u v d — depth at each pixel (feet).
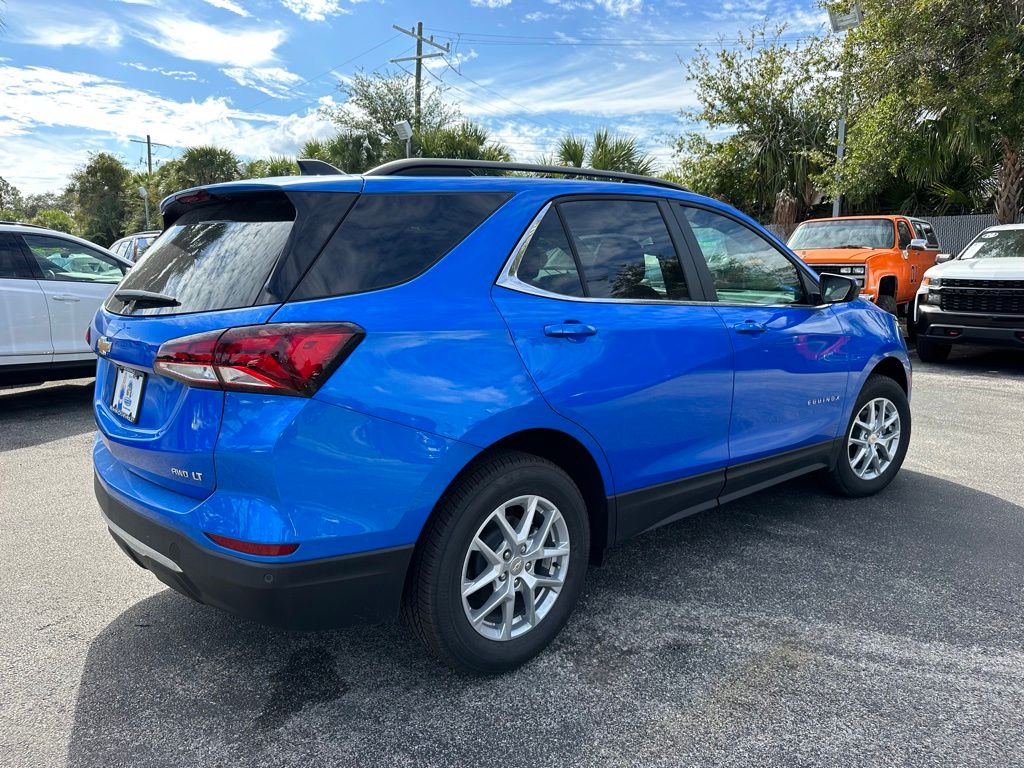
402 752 7.02
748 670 8.34
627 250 9.54
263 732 7.34
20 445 18.61
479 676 8.21
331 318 6.84
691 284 10.23
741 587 10.39
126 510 7.72
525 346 7.96
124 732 7.34
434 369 7.27
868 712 7.56
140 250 50.11
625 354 8.87
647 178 10.64
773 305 11.46
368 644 8.98
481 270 7.99
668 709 7.64
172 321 7.30
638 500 9.40
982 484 14.84
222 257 7.55
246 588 6.66
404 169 8.54
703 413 9.98
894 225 35.47
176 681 8.22
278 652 8.81
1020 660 8.50
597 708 7.68
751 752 6.98
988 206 53.72
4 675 8.35
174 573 7.22
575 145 61.77
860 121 41.60
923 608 9.74
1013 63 35.96
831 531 12.41
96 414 9.04
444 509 7.49
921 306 29.43
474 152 70.28
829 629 9.22
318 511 6.71
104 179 175.63
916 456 16.80
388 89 75.15
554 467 8.29
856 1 40.34
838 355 12.42
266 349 6.49
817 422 12.26
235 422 6.59
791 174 60.03
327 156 76.64
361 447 6.84
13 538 12.41
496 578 7.98
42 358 22.02
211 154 118.01
